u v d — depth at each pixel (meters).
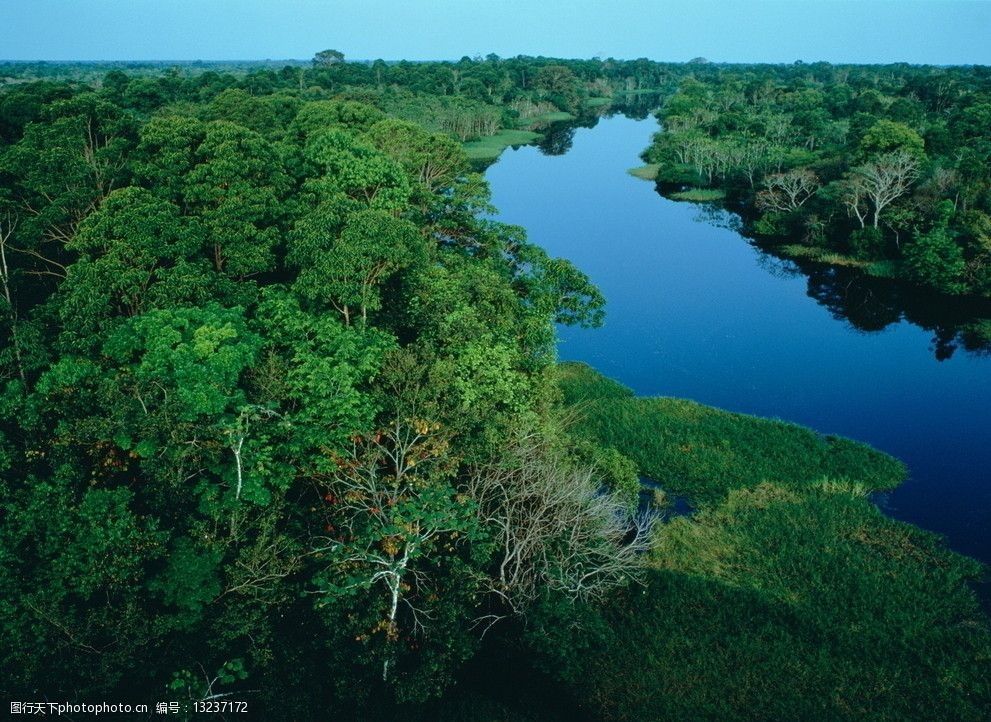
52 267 30.73
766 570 26.92
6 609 15.61
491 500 23.41
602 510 24.39
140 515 18.33
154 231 25.59
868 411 42.03
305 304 26.38
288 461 21.16
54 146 29.47
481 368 25.91
